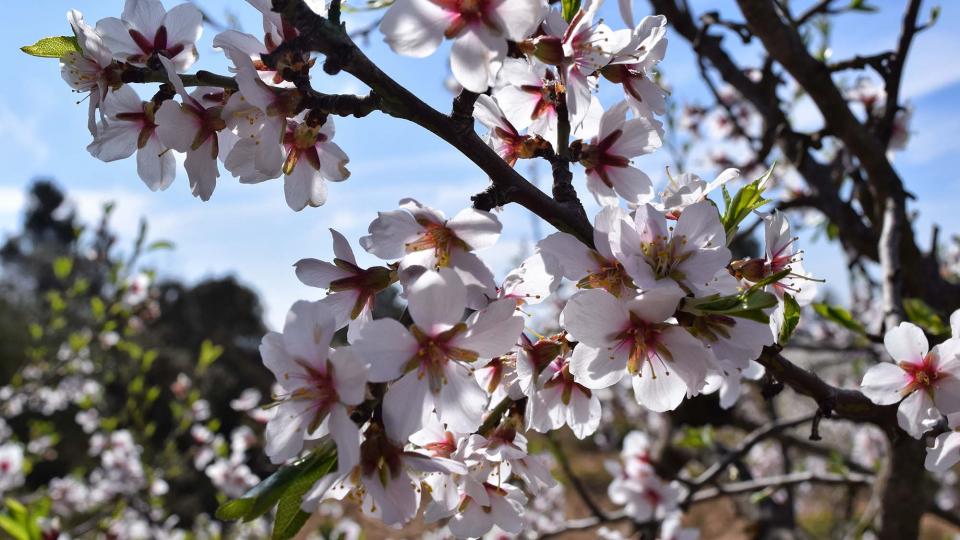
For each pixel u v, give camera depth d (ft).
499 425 1.00
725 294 0.92
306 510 0.79
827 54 1.74
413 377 0.85
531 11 0.84
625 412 5.24
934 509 2.42
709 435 2.76
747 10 1.64
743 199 1.00
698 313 0.87
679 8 2.09
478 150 0.93
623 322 0.90
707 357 0.90
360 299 0.99
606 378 0.93
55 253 16.19
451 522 0.99
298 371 0.85
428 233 0.93
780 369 1.02
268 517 5.36
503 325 0.86
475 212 0.92
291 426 0.85
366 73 0.89
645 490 2.51
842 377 4.19
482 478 0.98
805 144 1.90
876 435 4.19
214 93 0.99
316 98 0.90
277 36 0.96
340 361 0.83
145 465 4.91
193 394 5.18
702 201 0.92
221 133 1.00
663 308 0.88
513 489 1.01
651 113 1.05
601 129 1.06
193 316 13.73
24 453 5.90
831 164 2.18
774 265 1.07
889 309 1.42
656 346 0.91
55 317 4.67
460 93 0.91
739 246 2.98
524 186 0.95
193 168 0.98
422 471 0.88
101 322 4.21
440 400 0.86
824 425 4.68
